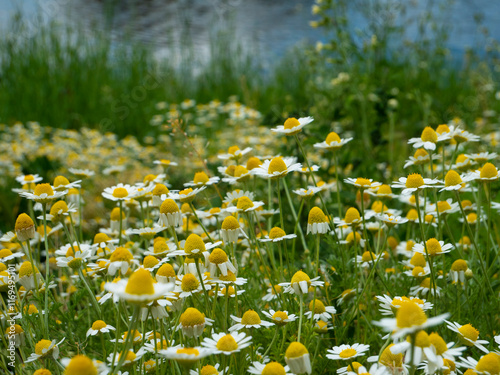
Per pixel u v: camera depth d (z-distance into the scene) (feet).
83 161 20.98
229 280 7.43
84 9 43.29
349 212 9.24
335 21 20.54
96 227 16.35
